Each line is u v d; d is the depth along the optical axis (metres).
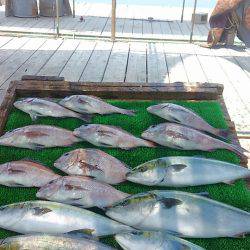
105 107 1.60
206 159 1.27
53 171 1.29
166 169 1.24
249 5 3.13
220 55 3.13
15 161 1.29
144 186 1.26
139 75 2.55
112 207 1.12
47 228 1.08
